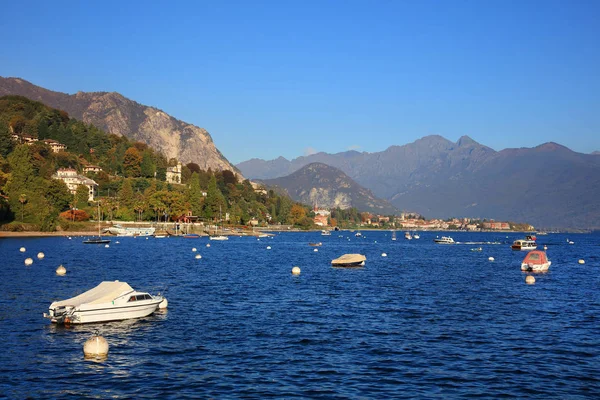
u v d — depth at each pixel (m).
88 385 39.69
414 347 50.22
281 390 38.88
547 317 65.00
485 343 51.94
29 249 177.25
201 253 181.50
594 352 49.16
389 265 143.38
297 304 72.62
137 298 61.53
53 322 57.19
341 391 38.81
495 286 95.25
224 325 58.53
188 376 41.69
